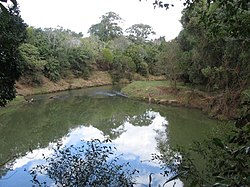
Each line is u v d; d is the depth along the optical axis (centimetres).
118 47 5384
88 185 503
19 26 950
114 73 4691
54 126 1902
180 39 2834
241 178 182
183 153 552
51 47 4119
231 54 1645
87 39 5381
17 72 995
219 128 722
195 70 2416
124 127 1847
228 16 349
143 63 4850
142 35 6831
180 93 2691
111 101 2978
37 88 3556
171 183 859
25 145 1449
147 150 1275
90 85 4331
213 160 419
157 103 2717
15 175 1028
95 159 558
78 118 2180
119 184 536
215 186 172
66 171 534
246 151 179
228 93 1775
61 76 4153
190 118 2027
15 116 2228
